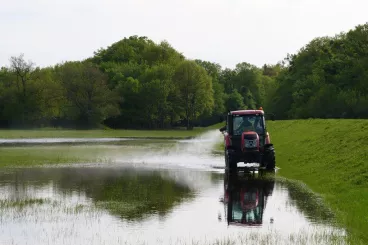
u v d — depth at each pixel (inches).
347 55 2770.7
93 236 429.1
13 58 3700.8
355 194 584.7
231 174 859.4
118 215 513.0
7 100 3681.1
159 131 3383.4
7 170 915.4
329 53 3041.3
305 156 1007.6
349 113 2439.7
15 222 481.7
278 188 695.7
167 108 4018.2
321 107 2598.4
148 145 1695.4
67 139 2128.4
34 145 1672.0
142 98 3964.1
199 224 473.7
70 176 830.5
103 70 4355.3
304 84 2977.4
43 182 756.0
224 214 518.9
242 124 913.5
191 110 4050.2
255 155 872.3
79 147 1571.1
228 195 636.1
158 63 4463.6
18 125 3693.4
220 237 425.1
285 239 415.8
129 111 3986.2
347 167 762.8
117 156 1222.9
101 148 1525.6
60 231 446.9
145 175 847.1
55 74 3826.3
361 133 989.2
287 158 1062.4
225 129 997.8
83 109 3690.9
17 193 652.1
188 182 757.3
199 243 406.3
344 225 466.3
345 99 2461.9
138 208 550.6
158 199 606.2
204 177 819.4
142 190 677.9
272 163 895.1
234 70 5782.5
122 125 4099.4
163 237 425.7
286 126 1790.1
